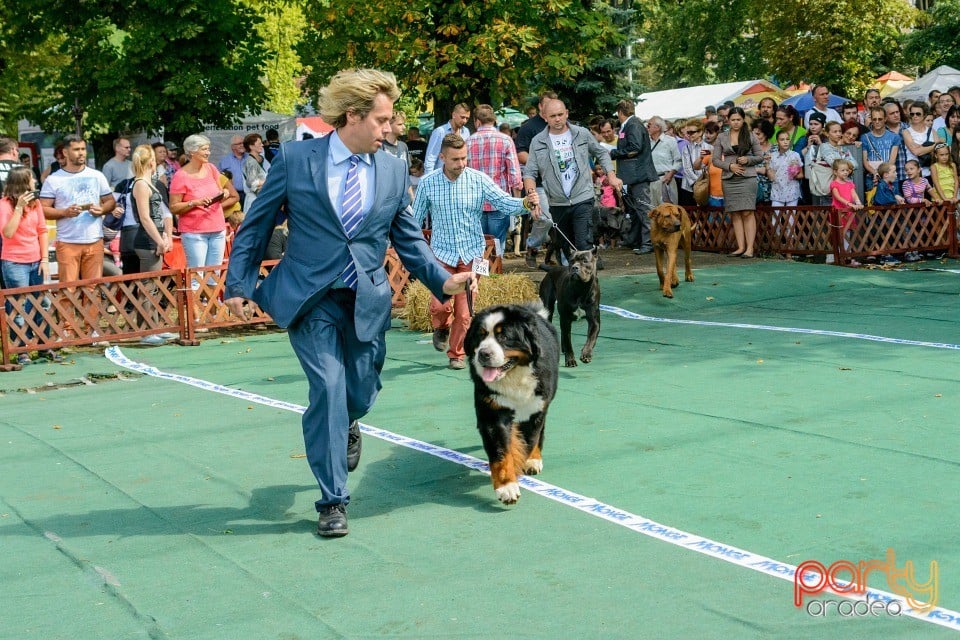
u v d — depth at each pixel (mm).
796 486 5441
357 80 4906
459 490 5691
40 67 28375
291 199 4969
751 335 10047
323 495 5008
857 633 3695
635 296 12445
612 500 5371
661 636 3752
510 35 15117
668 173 16656
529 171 11211
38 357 10781
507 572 4453
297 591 4355
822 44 36156
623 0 28312
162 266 11875
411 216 5375
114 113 22219
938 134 15609
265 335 11609
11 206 10477
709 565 4418
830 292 12805
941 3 35688
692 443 6355
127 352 10836
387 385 8516
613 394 7805
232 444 6871
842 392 7496
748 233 15414
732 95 31234
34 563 4828
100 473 6332
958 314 10750
